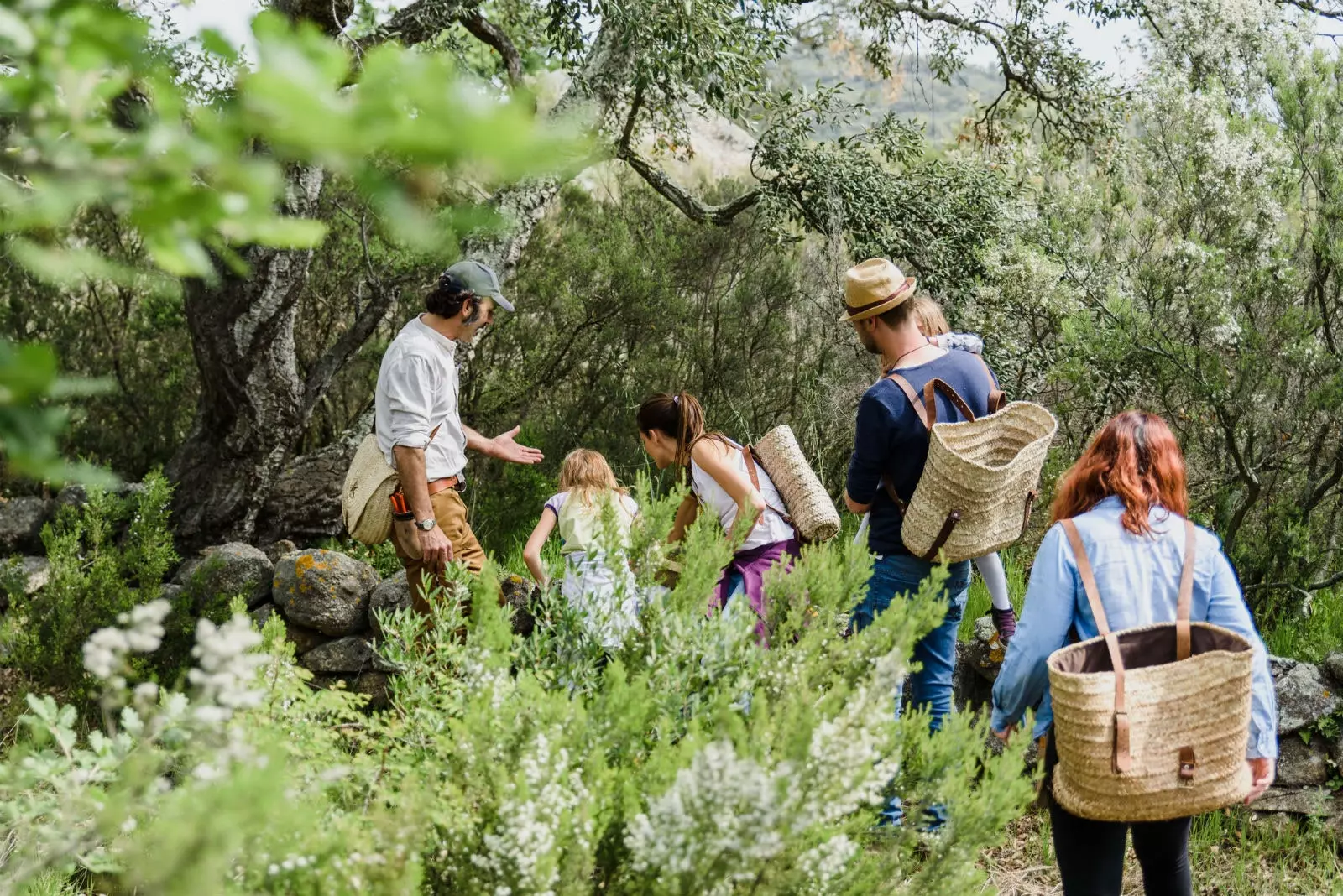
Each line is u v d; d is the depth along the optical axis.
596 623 2.45
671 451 3.79
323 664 4.71
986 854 3.88
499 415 7.96
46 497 6.61
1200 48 6.72
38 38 0.88
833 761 1.79
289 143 0.73
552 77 9.91
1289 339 5.24
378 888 1.70
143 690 1.71
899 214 7.66
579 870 1.82
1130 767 2.44
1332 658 4.04
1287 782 3.95
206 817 1.49
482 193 6.47
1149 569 2.65
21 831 2.00
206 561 5.01
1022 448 3.46
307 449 8.06
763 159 7.74
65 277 0.90
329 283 7.73
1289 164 5.79
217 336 5.90
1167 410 5.53
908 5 9.35
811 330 8.21
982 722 2.19
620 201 9.10
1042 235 6.71
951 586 3.55
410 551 3.94
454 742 2.09
